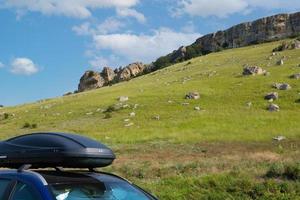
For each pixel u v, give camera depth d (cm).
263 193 1602
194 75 9775
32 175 662
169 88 8231
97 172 728
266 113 5897
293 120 5434
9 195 659
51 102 9488
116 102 7788
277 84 7275
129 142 4741
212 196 1612
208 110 6375
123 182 710
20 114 8250
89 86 16088
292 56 10188
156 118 6175
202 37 17500
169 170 2498
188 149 4131
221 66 10644
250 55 11725
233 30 16800
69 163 662
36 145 679
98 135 5312
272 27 16100
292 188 1614
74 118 6981
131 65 16625
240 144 4362
